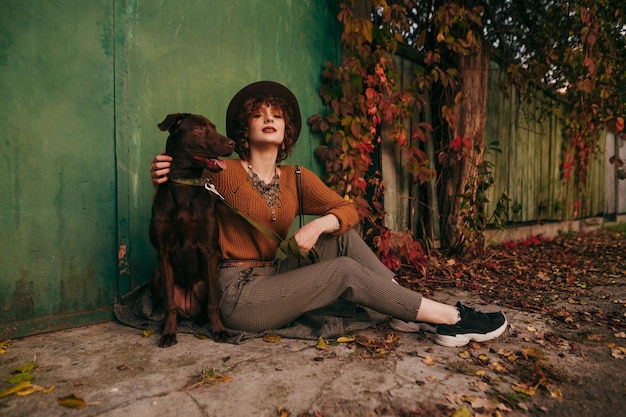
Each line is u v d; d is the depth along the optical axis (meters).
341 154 3.66
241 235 2.35
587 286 3.66
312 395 1.63
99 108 2.53
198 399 1.59
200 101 2.98
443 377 1.81
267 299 2.16
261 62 3.32
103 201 2.57
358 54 3.68
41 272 2.36
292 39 3.52
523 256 5.11
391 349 2.13
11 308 2.26
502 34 5.35
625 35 5.27
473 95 4.70
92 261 2.54
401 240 3.80
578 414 1.54
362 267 2.19
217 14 3.05
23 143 2.28
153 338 2.28
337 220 2.35
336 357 2.02
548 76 6.02
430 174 4.02
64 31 2.39
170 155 2.21
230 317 2.23
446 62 4.71
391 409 1.54
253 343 2.21
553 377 1.83
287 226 2.44
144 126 2.72
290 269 2.43
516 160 6.23
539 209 6.85
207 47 3.01
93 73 2.50
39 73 2.31
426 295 3.30
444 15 4.07
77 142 2.46
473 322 2.22
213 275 2.26
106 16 2.54
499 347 2.17
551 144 7.07
